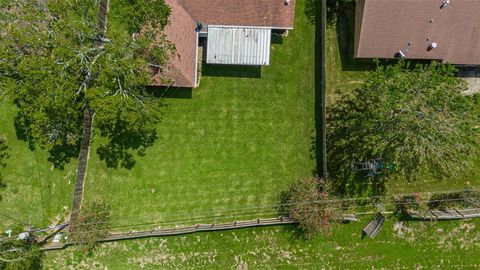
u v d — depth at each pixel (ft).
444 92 95.50
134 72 98.78
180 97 114.52
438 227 116.06
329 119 114.11
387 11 101.76
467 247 116.16
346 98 113.39
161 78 102.94
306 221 107.04
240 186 115.65
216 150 115.55
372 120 101.04
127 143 115.24
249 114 114.83
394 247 116.37
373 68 112.88
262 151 115.24
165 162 115.75
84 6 97.60
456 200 114.93
